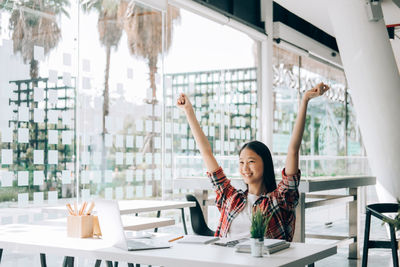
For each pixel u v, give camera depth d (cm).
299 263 211
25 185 453
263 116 841
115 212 234
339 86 1215
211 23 726
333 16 697
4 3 434
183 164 650
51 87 482
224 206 278
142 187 604
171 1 645
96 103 538
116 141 565
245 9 809
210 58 725
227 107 759
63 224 405
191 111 294
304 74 1012
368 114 691
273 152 873
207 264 205
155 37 626
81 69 518
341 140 1226
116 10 567
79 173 515
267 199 267
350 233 639
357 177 637
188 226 674
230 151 765
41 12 472
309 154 1062
